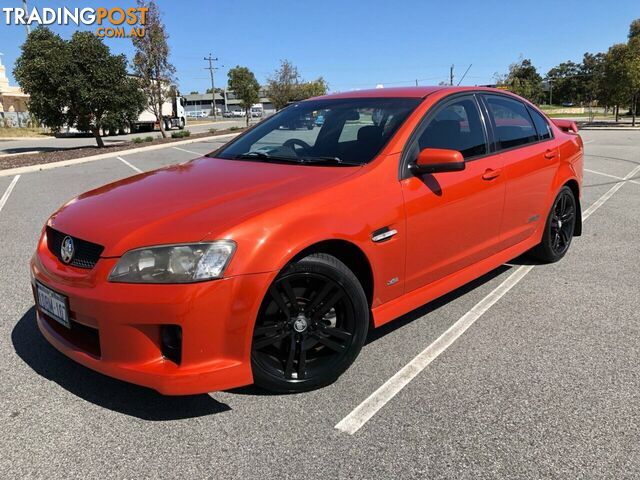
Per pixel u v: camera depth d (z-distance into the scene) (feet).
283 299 8.56
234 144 13.16
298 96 141.79
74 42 64.23
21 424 8.32
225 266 7.76
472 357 10.31
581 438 7.82
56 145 79.92
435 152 9.88
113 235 8.19
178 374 7.77
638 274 14.96
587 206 24.47
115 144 77.97
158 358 7.93
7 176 40.01
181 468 7.34
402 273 10.23
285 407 8.74
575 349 10.59
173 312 7.60
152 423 8.35
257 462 7.43
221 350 8.00
